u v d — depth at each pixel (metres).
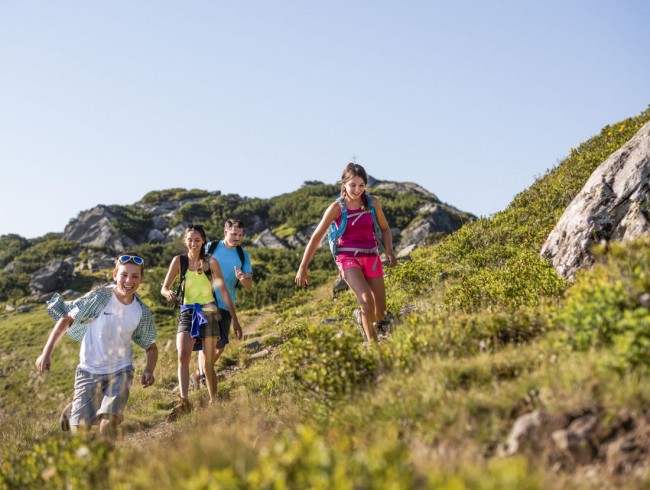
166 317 38.31
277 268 56.12
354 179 6.03
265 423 4.86
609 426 3.12
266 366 10.05
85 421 5.20
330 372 4.69
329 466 2.51
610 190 7.57
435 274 11.34
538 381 3.68
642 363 3.45
